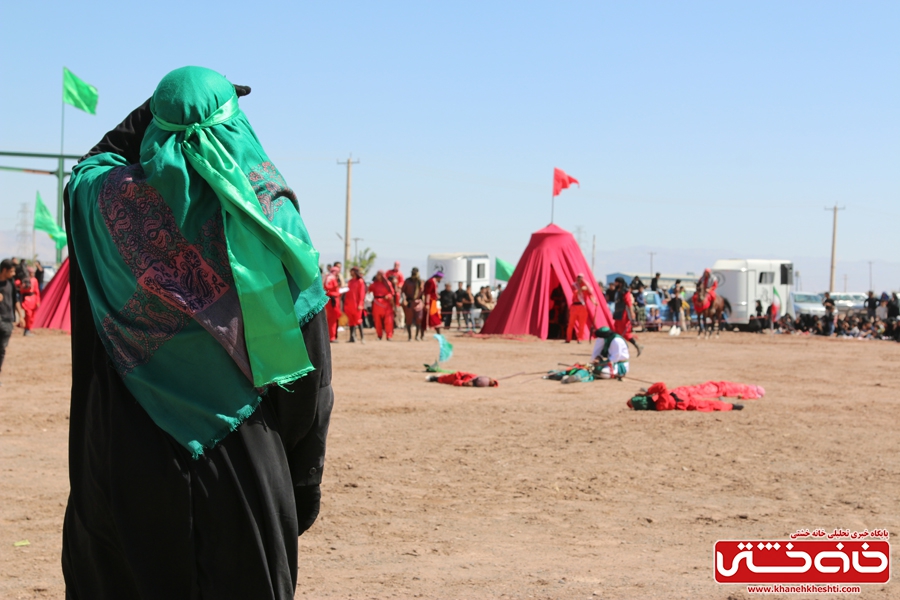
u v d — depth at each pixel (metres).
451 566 5.18
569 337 26.97
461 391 14.00
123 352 2.47
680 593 4.66
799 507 6.73
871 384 15.82
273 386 2.54
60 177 32.09
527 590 4.71
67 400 12.06
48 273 39.44
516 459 8.52
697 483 7.55
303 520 2.79
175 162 2.43
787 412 11.86
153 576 2.40
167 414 2.43
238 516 2.44
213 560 2.43
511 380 15.77
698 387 13.21
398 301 32.09
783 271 43.53
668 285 56.38
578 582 4.87
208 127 2.53
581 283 26.72
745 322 42.06
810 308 47.31
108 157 2.77
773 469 8.14
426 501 6.85
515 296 29.77
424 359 19.62
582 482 7.55
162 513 2.40
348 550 5.52
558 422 10.83
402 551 5.51
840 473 7.98
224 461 2.43
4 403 11.68
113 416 2.46
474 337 28.27
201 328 2.44
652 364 19.69
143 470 2.40
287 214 2.55
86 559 2.58
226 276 2.45
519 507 6.70
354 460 8.41
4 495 6.87
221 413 2.43
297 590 4.71
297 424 2.59
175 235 2.43
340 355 20.36
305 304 2.52
